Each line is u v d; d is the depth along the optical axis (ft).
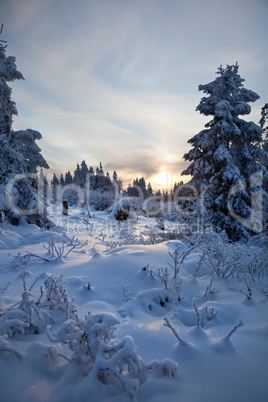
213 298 10.54
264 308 9.43
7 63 38.14
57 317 8.38
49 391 4.88
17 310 7.23
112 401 4.58
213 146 45.65
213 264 13.39
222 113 41.98
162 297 10.43
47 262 15.69
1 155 34.50
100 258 15.17
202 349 6.31
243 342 6.77
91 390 4.66
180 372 5.54
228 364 5.79
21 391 4.83
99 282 12.21
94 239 29.09
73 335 5.38
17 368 5.40
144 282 11.89
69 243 22.58
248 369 5.62
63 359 6.04
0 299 9.46
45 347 6.08
